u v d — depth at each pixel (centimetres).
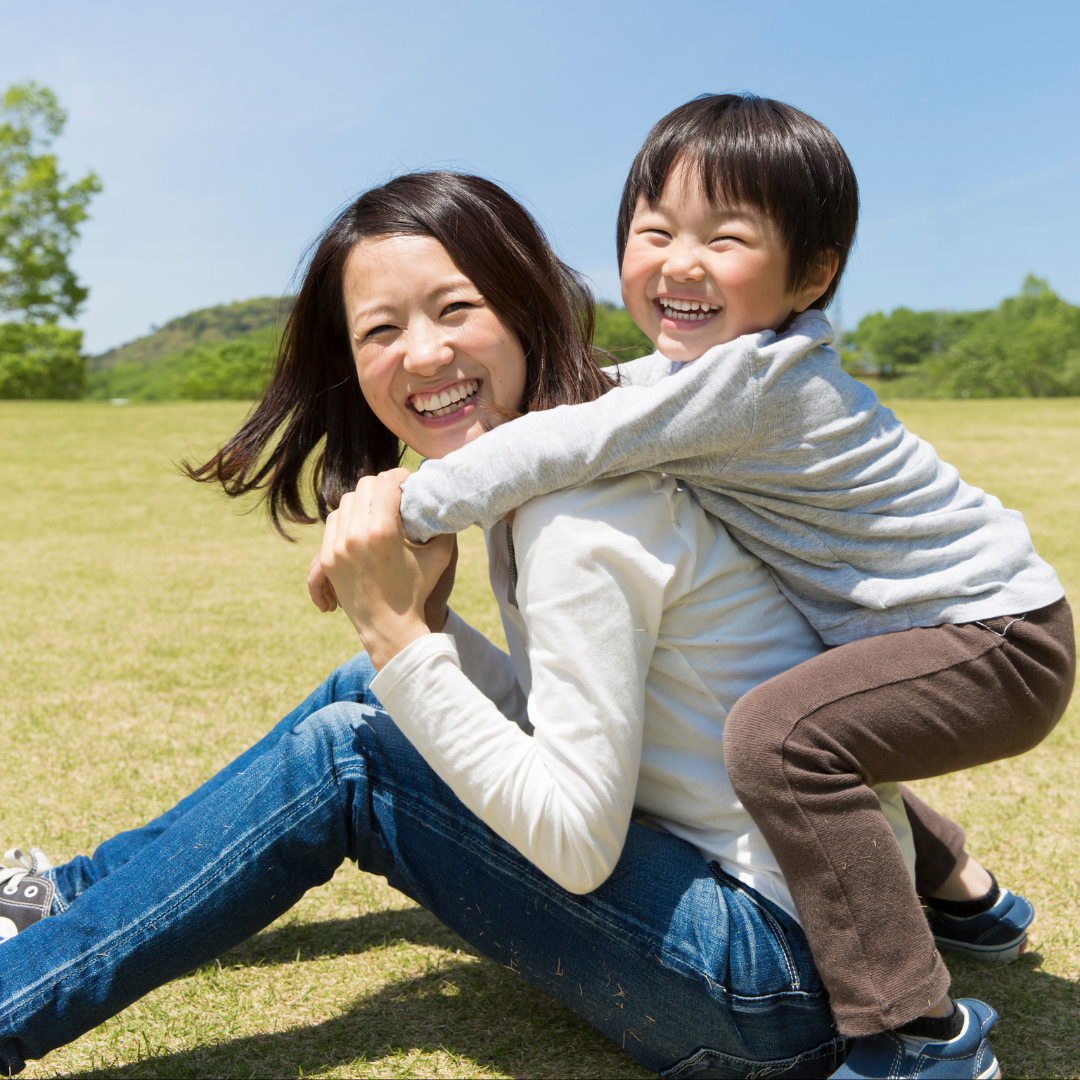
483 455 122
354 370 156
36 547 629
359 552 124
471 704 122
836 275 144
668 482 129
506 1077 142
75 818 227
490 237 135
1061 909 189
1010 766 263
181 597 481
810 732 122
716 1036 126
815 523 131
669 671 130
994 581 132
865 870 121
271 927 187
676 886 126
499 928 133
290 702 314
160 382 10169
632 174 148
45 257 3944
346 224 139
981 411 1767
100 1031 153
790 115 139
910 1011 118
